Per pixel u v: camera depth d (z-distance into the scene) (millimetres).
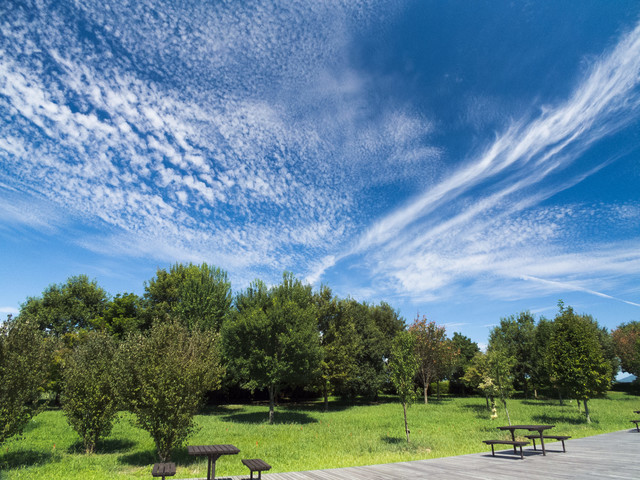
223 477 8539
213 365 13891
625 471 8289
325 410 32719
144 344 12500
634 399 39500
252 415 27547
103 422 13547
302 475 8656
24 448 13125
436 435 16828
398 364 15734
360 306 42375
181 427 11719
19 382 10992
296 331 25219
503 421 21891
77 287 42438
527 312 43062
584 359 21406
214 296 34250
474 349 56031
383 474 8555
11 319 11367
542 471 8438
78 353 14484
